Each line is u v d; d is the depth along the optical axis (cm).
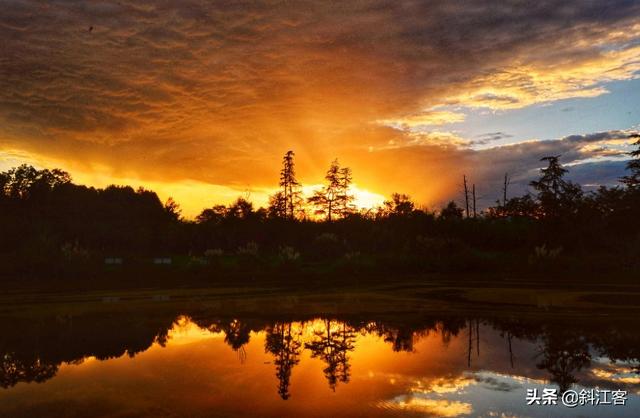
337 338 1198
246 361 966
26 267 3069
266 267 3462
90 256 3481
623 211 3822
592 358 954
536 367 894
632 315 1468
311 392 752
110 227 4809
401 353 1022
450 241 3866
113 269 3234
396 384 792
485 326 1330
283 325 1401
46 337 1241
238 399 723
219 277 3128
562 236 3847
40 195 5269
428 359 963
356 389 768
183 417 651
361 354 1019
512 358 963
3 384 825
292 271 3366
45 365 955
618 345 1065
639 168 3959
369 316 1548
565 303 1767
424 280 2912
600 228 3734
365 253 4166
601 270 3059
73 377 864
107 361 981
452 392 748
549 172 4122
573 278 2823
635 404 689
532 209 4569
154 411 677
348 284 2745
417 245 3925
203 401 716
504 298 1961
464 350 1041
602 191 4122
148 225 5138
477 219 4931
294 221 5394
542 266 3222
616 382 795
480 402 702
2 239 3862
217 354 1034
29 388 801
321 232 4988
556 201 3988
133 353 1051
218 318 1541
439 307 1730
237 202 5947
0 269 3027
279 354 1027
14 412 686
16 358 1013
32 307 1862
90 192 5575
